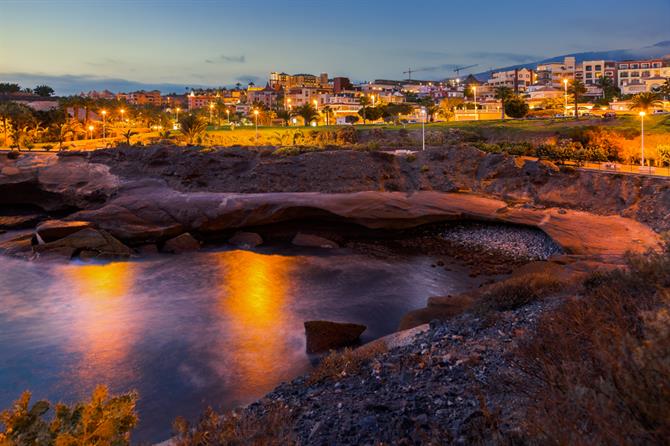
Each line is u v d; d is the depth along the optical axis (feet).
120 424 15.25
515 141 229.25
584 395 12.79
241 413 26.91
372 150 191.11
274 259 132.05
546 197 150.51
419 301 91.76
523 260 118.52
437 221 154.30
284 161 180.75
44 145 291.38
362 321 81.15
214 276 115.14
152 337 75.10
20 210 197.67
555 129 239.50
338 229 162.09
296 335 74.79
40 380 60.95
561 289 48.96
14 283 110.32
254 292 100.68
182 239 146.72
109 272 120.26
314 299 94.84
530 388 21.01
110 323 82.43
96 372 62.85
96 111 438.40
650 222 117.08
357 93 619.67
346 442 22.08
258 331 76.95
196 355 67.62
